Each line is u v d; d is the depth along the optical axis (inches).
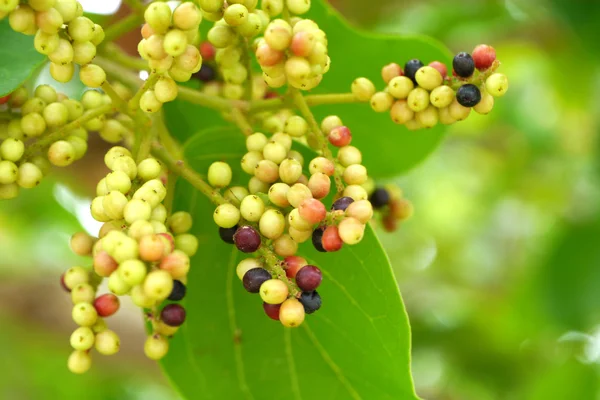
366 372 13.1
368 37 15.1
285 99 12.9
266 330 13.7
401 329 12.6
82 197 23.0
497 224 36.2
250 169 12.3
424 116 12.4
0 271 23.3
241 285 13.7
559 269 23.1
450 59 15.2
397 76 12.5
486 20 24.0
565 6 20.1
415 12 24.3
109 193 11.3
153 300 11.0
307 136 13.0
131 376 25.0
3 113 12.4
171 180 12.5
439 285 32.9
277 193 11.7
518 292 23.7
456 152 36.7
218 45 12.3
